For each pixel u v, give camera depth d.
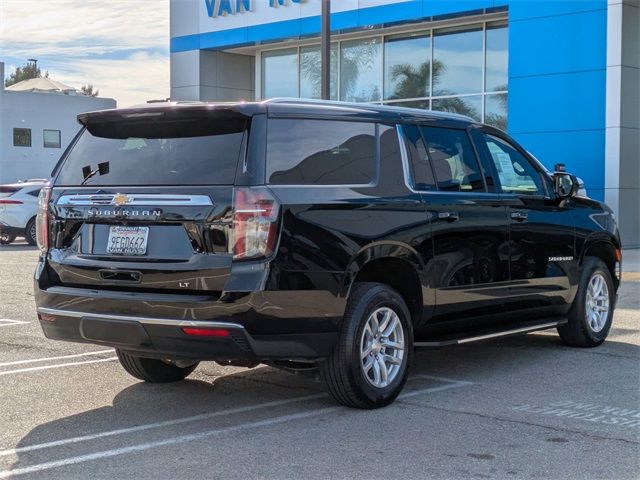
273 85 26.78
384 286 5.78
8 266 16.31
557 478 4.36
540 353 7.78
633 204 18.16
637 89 18.05
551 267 7.38
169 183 5.29
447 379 6.68
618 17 17.56
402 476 4.37
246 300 4.95
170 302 5.05
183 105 5.36
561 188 7.52
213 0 25.88
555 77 18.62
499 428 5.25
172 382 6.58
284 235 5.08
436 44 22.47
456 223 6.33
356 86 24.50
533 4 18.88
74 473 4.42
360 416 5.54
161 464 4.56
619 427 5.29
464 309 6.48
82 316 5.40
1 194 21.92
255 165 5.13
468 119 6.91
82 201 5.58
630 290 12.13
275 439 5.02
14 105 45.81
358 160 5.77
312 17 23.48
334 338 5.38
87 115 5.77
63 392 6.25
